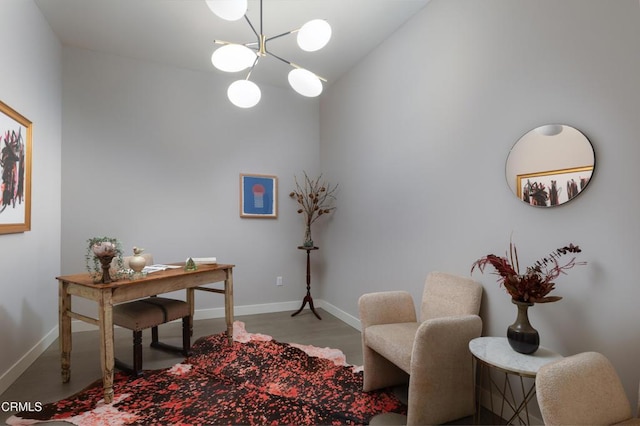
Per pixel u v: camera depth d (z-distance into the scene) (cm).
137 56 367
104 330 208
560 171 173
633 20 147
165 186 384
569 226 170
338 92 416
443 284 232
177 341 321
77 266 345
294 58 365
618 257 151
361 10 281
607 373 129
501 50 208
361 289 360
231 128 416
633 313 146
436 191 258
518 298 163
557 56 176
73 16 295
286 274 442
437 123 258
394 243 307
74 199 347
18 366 244
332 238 427
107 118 361
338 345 312
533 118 188
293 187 448
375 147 338
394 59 311
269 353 289
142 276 237
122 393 221
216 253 406
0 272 222
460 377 191
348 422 193
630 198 147
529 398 187
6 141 226
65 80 346
